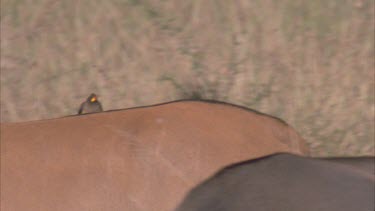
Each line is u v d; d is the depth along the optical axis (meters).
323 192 2.94
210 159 3.16
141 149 3.13
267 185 3.00
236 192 2.96
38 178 3.02
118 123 3.33
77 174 3.01
